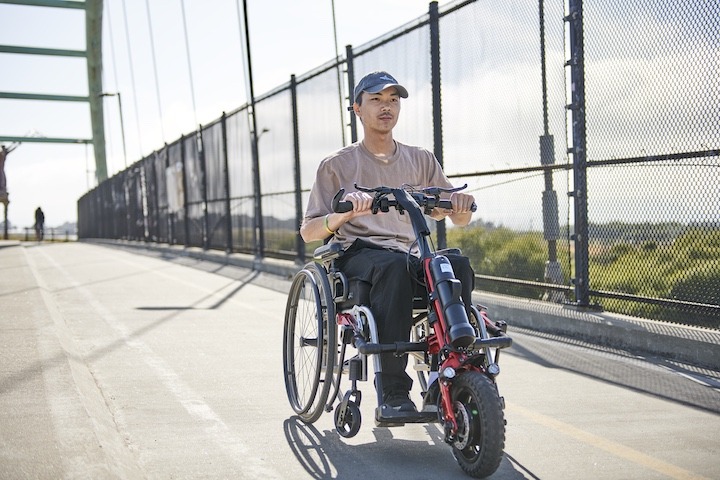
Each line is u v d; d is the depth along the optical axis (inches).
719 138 233.5
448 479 147.9
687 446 166.1
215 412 195.9
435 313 152.2
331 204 177.0
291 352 196.7
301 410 184.5
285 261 598.2
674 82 247.1
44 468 133.7
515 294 342.6
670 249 258.1
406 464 157.2
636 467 153.4
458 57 347.6
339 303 176.2
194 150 853.2
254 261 639.1
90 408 176.6
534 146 312.0
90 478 130.0
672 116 249.3
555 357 261.1
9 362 219.9
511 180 328.2
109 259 887.1
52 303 394.9
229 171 724.0
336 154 180.1
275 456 161.8
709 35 234.1
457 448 148.6
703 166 240.8
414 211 159.3
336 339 173.3
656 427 180.4
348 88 438.6
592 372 238.2
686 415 190.2
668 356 254.2
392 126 178.1
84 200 2068.2
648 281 268.8
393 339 156.5
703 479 146.3
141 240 1231.5
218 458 159.8
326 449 166.9
